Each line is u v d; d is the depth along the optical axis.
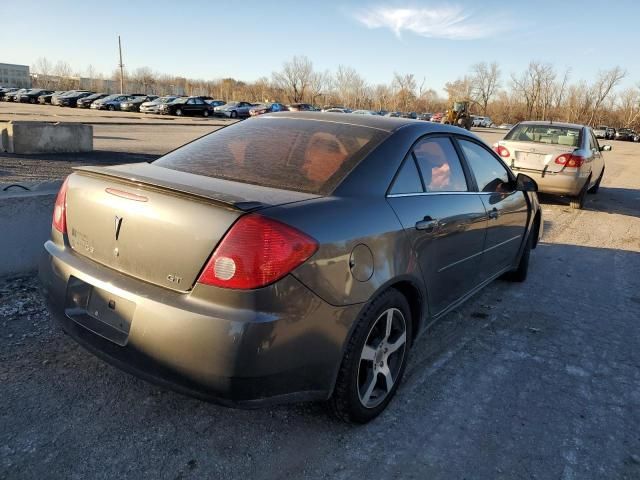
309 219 2.28
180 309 2.16
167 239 2.26
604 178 16.09
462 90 105.94
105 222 2.49
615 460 2.61
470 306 4.58
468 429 2.78
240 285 2.10
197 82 124.62
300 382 2.30
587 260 6.34
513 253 4.73
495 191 4.12
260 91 104.69
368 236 2.51
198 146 3.22
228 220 2.15
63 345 3.30
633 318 4.52
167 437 2.54
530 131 10.12
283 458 2.46
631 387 3.34
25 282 4.19
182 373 2.18
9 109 36.28
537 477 2.45
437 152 3.41
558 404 3.08
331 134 3.06
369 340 2.68
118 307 2.35
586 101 99.00
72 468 2.28
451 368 3.43
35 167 9.52
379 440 2.64
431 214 3.03
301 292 2.19
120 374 3.03
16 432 2.47
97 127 23.41
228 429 2.63
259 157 2.89
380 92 108.38
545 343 3.91
